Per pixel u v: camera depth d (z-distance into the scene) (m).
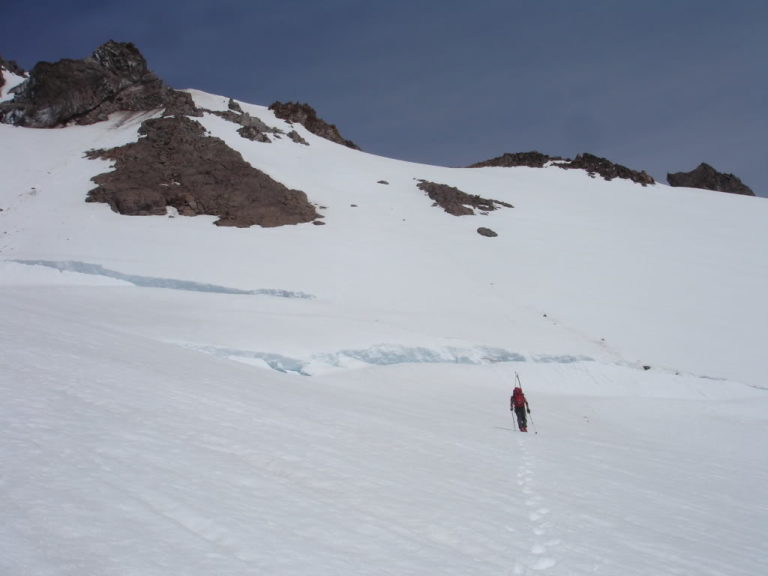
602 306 48.81
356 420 15.13
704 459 20.44
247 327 34.25
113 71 101.06
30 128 88.75
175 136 78.25
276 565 5.14
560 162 121.88
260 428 11.11
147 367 15.71
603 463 15.81
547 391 33.91
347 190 80.62
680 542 9.12
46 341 15.81
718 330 45.47
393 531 6.88
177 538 5.25
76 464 6.73
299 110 117.50
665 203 97.88
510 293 49.91
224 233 56.38
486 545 7.11
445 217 73.50
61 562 4.35
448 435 15.94
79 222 55.25
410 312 42.91
